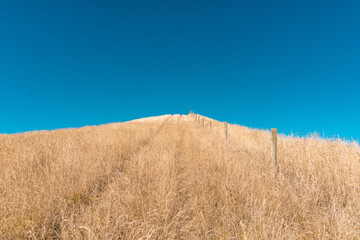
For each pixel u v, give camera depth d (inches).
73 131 467.8
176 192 151.6
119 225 103.1
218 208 124.8
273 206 121.3
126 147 321.4
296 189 150.4
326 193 143.6
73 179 163.6
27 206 113.5
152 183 164.2
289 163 217.6
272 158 198.5
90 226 97.3
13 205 110.0
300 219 112.5
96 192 152.8
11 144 288.8
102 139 331.9
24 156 202.8
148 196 135.0
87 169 187.0
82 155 222.2
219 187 151.2
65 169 179.6
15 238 94.7
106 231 93.6
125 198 134.6
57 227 113.7
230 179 162.1
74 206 126.0
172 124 1115.9
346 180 152.7
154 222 107.4
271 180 155.0
